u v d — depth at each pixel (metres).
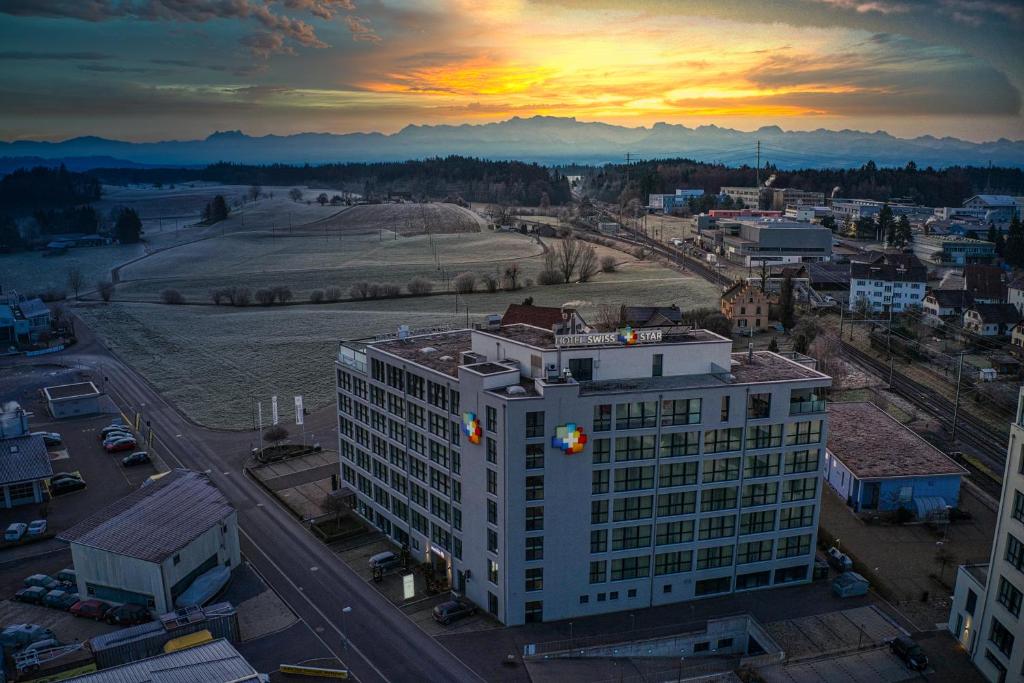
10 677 82.12
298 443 154.75
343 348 122.06
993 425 166.25
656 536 95.94
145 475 139.88
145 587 94.38
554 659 87.12
